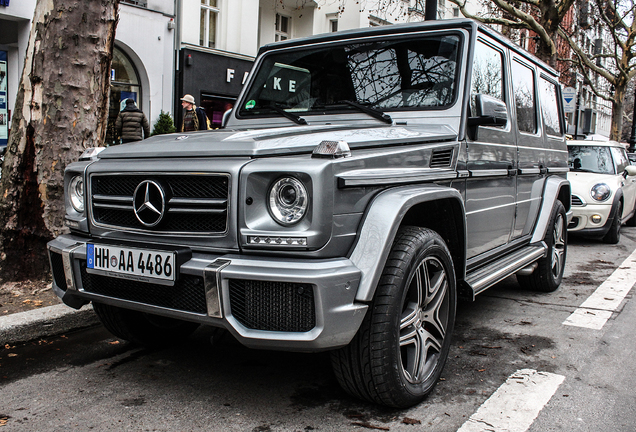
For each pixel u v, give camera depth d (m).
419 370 2.69
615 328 4.08
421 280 2.68
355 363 2.42
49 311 3.80
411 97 3.43
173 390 2.86
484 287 3.28
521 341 3.76
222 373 3.09
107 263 2.56
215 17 15.51
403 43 3.62
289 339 2.17
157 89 13.72
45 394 2.80
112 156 2.80
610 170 8.97
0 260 4.40
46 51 4.36
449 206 2.93
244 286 2.24
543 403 2.74
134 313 3.34
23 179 4.42
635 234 10.13
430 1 8.15
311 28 18.89
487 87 3.68
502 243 4.08
